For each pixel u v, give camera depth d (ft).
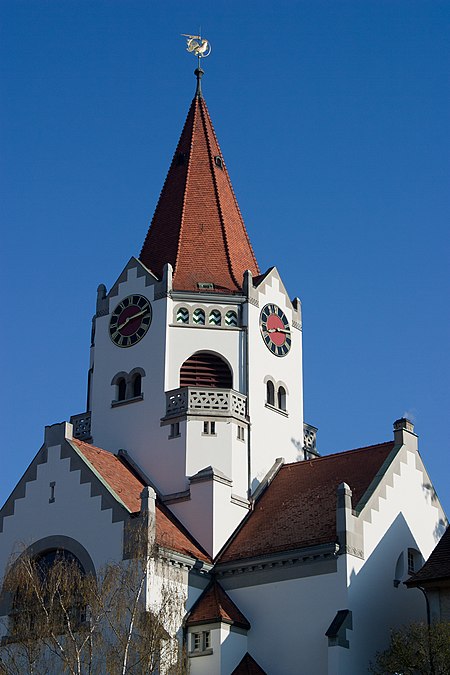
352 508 194.90
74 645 166.40
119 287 232.32
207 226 239.30
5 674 176.04
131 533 188.34
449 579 176.55
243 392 221.87
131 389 224.12
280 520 204.44
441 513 214.90
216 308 226.17
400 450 208.64
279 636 189.67
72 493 199.93
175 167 250.78
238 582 197.16
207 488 206.49
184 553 194.80
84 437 225.97
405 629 184.85
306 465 218.59
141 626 173.06
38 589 176.45
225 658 187.62
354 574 188.03
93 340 236.63
